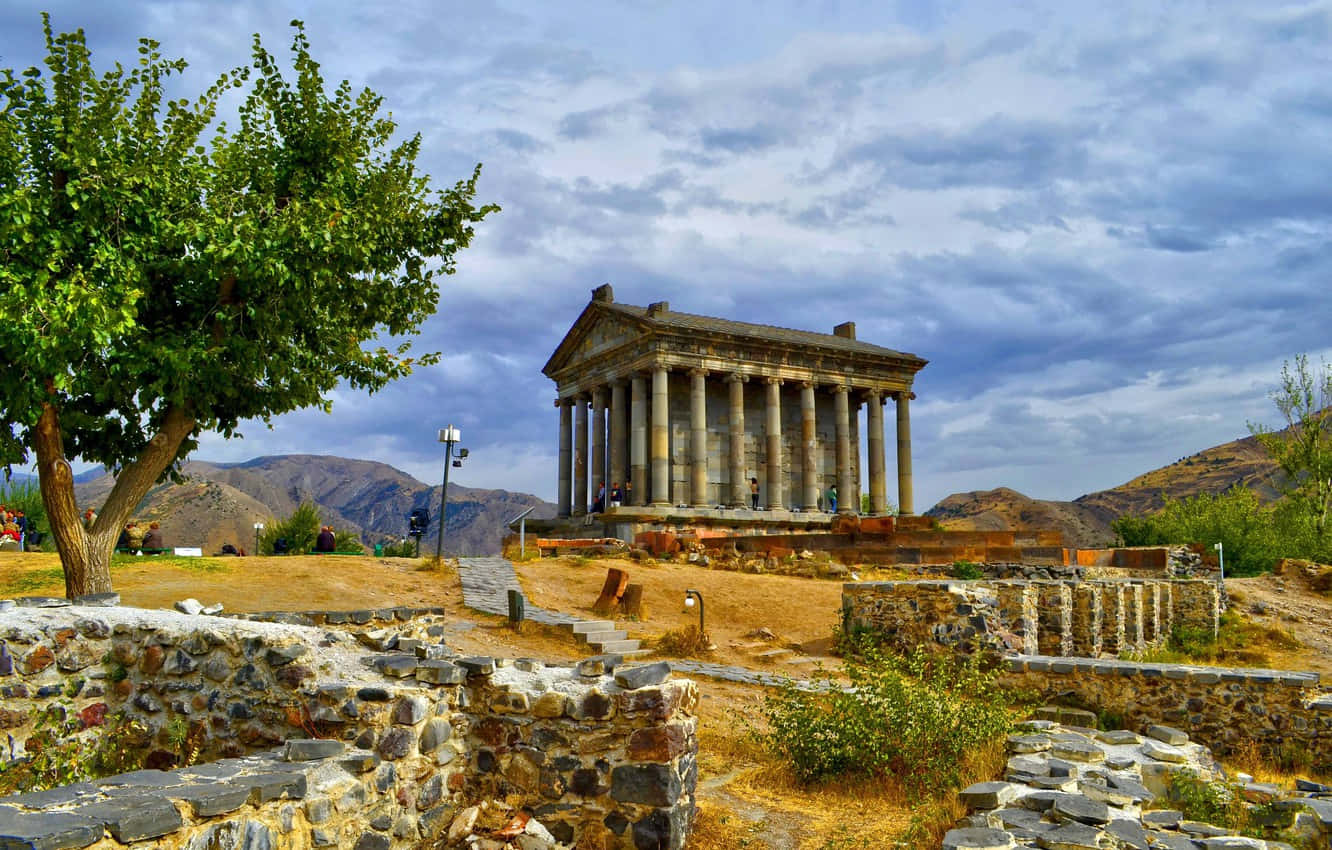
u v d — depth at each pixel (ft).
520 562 102.89
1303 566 114.32
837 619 80.74
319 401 60.95
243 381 57.41
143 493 53.88
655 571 99.66
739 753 39.17
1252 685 43.16
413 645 30.66
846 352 184.65
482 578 89.92
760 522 166.40
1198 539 143.64
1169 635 88.84
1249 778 36.60
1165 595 89.66
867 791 33.45
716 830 27.81
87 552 51.06
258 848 18.67
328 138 59.16
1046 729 37.63
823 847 26.68
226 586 74.90
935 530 116.67
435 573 91.40
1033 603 66.08
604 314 182.50
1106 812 26.12
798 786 34.53
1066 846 23.81
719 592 89.56
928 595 65.10
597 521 158.51
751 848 26.63
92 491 615.16
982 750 34.45
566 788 26.05
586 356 186.80
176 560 86.84
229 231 50.03
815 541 117.70
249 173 57.41
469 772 27.43
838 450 188.55
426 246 64.95
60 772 26.50
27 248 46.44
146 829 15.92
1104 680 46.34
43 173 49.29
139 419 57.47
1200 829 26.27
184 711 27.86
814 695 41.70
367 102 62.08
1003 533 114.32
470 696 27.86
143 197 50.21
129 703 28.32
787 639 74.95
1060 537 113.70
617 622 77.00
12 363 45.34
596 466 181.06
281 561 89.51
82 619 28.58
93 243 48.93
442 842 25.79
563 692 26.68
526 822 25.59
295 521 154.81
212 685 27.76
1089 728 40.19
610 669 27.94
